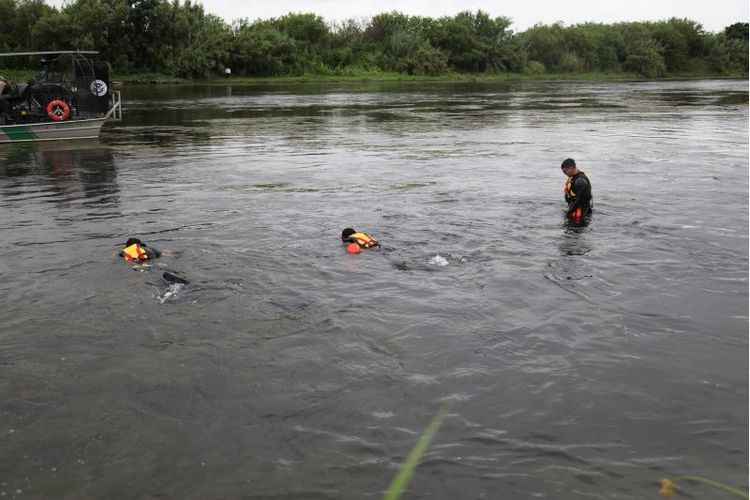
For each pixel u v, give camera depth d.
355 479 4.59
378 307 7.61
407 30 86.94
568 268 8.97
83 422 5.33
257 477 4.63
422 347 6.57
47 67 24.30
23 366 6.25
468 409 5.44
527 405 5.49
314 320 7.26
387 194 14.17
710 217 11.96
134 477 4.66
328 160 19.38
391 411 5.43
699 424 5.19
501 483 4.51
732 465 4.68
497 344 6.62
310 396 5.68
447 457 4.80
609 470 4.64
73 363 6.31
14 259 9.52
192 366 6.24
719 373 6.02
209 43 71.38
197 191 14.71
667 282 8.43
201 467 4.75
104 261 9.40
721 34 106.69
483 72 88.94
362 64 82.81
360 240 9.84
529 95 53.50
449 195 14.02
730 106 40.97
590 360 6.27
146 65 68.69
